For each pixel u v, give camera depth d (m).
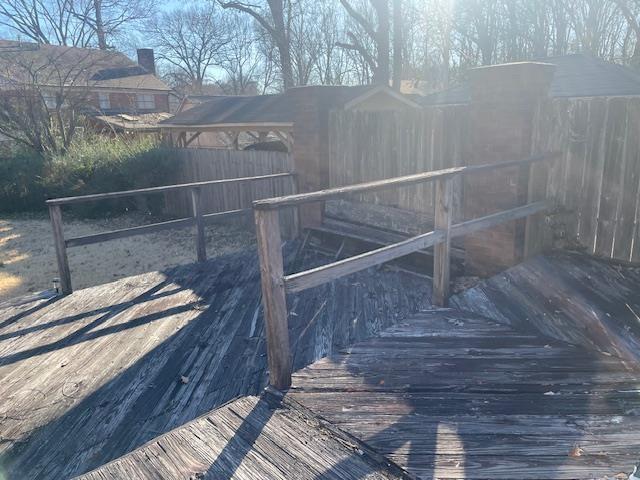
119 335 4.20
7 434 2.89
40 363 3.74
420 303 4.46
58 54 19.20
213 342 3.99
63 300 5.10
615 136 4.51
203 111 15.48
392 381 2.99
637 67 18.64
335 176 6.82
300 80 33.53
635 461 2.21
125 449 2.74
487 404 2.70
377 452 2.34
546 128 4.80
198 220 6.31
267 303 2.85
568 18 22.05
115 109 30.05
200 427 2.61
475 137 4.89
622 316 3.76
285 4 27.45
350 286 5.00
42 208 14.09
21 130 15.63
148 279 5.71
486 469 2.20
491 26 23.09
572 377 2.96
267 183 9.82
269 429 2.57
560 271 4.61
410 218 5.99
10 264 8.95
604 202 4.68
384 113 6.05
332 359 3.31
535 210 4.74
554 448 2.32
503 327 3.73
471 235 5.03
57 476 2.55
